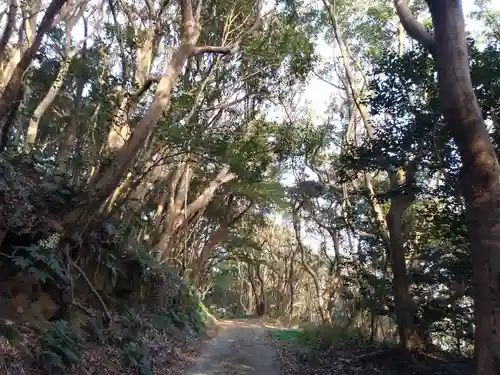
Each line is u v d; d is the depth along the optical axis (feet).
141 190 49.24
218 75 52.34
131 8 43.27
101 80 35.04
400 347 38.86
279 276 135.13
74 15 42.11
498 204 18.60
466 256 34.55
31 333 22.26
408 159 35.17
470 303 38.11
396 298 39.19
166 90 30.07
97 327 28.50
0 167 26.30
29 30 38.70
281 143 59.62
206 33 50.52
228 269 126.93
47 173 30.55
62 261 27.66
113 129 33.96
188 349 45.29
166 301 51.31
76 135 40.04
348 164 39.06
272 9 53.16
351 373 37.70
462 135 19.85
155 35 40.29
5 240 26.20
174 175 65.00
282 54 57.36
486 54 30.63
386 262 45.68
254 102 62.80
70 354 21.86
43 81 43.42
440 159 30.91
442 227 35.76
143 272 41.93
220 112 55.72
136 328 34.06
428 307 38.40
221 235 95.25
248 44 53.67
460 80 20.18
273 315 132.26
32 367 20.12
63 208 28.86
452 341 41.29
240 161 45.52
